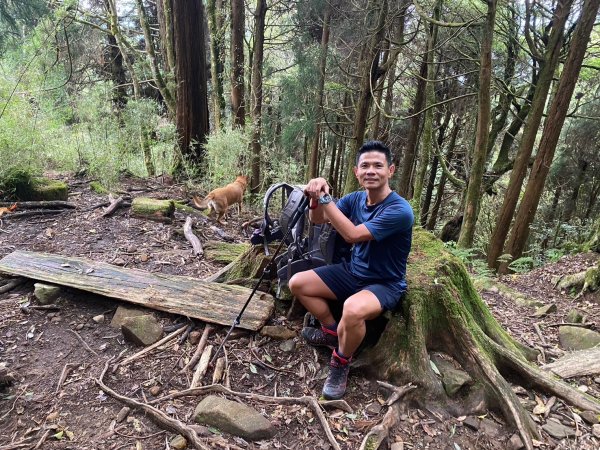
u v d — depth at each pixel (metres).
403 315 2.69
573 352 3.07
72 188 6.24
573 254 6.11
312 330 2.82
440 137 14.33
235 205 7.89
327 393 2.40
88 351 2.76
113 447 2.04
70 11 8.18
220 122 10.56
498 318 3.86
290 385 2.54
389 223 2.32
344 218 2.31
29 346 2.78
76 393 2.39
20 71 6.75
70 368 2.59
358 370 2.64
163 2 9.16
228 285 3.31
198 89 8.69
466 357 2.64
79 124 7.69
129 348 2.80
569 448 2.19
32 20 7.52
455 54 11.09
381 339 2.69
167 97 9.47
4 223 4.65
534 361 3.05
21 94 6.08
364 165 2.43
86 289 3.21
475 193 7.02
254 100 10.38
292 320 3.09
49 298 3.21
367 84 8.06
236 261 3.70
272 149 10.55
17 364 2.61
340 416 2.30
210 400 2.27
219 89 10.54
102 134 7.68
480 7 10.16
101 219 5.08
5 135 5.18
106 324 3.04
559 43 7.11
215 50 10.25
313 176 11.89
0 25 7.36
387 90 12.52
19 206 5.01
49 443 2.07
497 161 11.59
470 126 11.74
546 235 11.30
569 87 6.45
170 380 2.51
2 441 2.08
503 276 5.85
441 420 2.34
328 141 14.05
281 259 2.92
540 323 3.74
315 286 2.57
